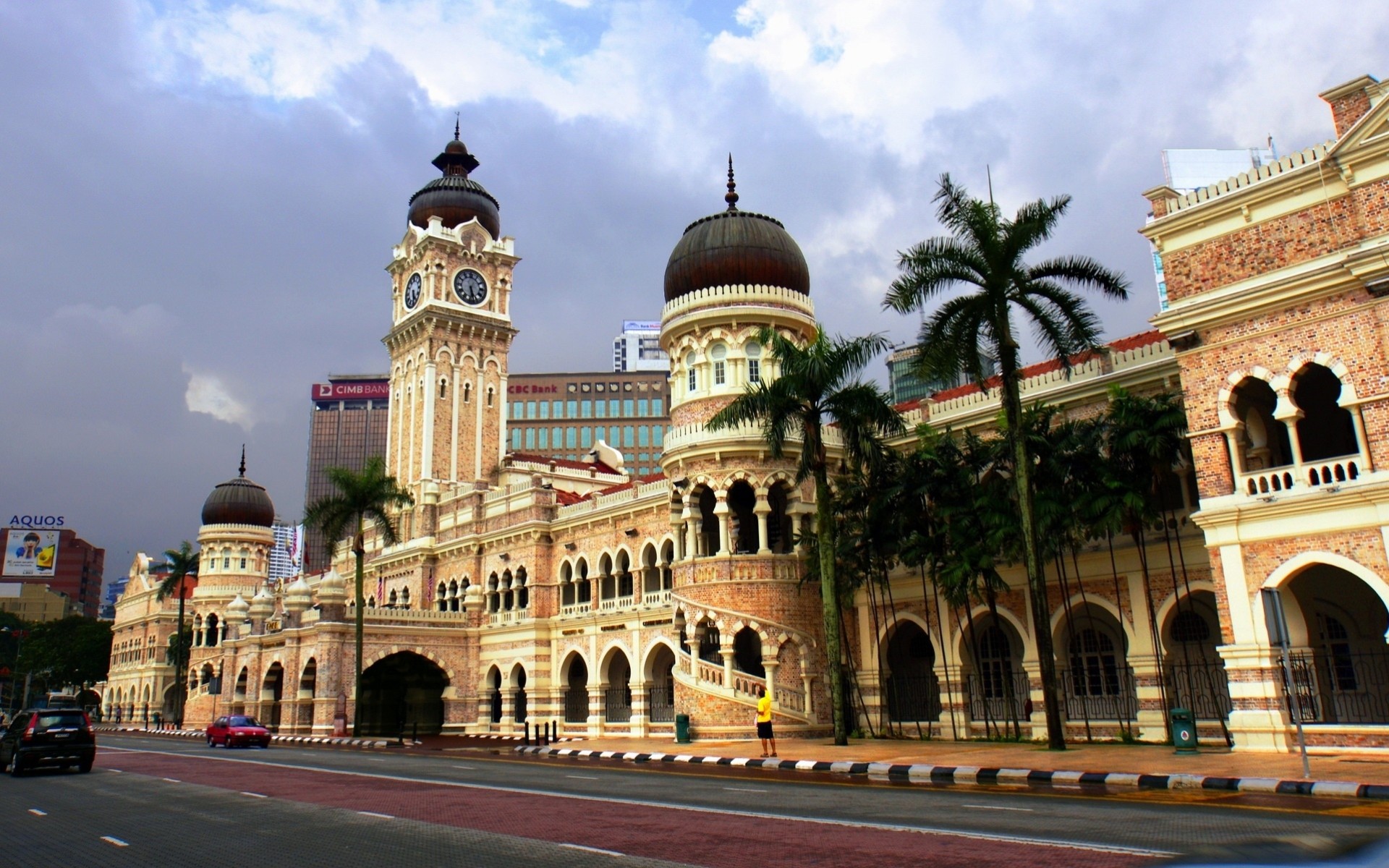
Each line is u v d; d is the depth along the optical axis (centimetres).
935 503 3731
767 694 3133
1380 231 2606
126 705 11250
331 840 1573
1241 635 2775
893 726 4284
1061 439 3375
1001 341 3170
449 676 6638
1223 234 2930
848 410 3750
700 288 4841
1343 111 2722
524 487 6538
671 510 4828
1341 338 2658
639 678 5416
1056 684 3014
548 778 2706
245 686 7962
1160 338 4078
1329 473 2761
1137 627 3509
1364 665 3212
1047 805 1823
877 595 4425
